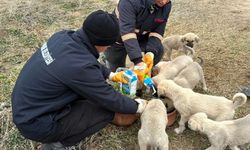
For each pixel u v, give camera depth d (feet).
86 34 3.03
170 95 4.05
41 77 3.02
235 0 7.48
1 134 4.03
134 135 4.03
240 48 5.68
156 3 4.27
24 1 7.39
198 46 5.81
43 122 3.10
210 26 6.41
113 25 3.00
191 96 3.98
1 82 4.90
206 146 3.89
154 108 3.68
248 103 4.50
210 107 3.90
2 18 6.62
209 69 5.20
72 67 2.94
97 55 3.19
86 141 3.88
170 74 4.50
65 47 2.98
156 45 4.65
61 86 3.03
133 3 4.25
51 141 3.32
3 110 4.31
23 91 3.10
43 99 3.07
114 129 4.09
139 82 4.23
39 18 6.67
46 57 3.04
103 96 3.19
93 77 3.04
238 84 4.84
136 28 4.55
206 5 7.23
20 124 3.11
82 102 3.42
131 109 3.50
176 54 5.91
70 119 3.31
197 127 3.64
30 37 6.06
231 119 3.89
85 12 7.00
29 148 3.81
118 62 5.00
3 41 5.95
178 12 6.93
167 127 4.16
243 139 3.57
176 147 3.89
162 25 4.63
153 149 3.49
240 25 6.40
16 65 5.33
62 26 6.44
